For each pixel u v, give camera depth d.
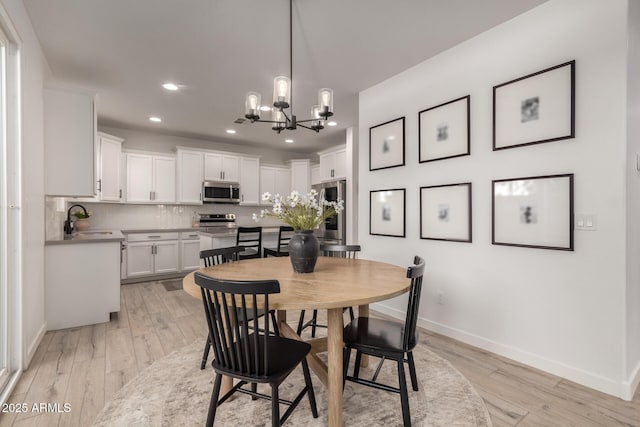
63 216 4.08
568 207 2.03
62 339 2.68
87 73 3.10
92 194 3.03
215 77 3.21
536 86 2.17
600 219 1.91
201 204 5.62
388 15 2.25
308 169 6.55
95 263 3.06
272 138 5.77
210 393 1.91
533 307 2.21
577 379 2.01
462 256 2.64
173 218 5.66
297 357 1.50
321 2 2.10
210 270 2.08
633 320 1.96
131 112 4.28
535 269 2.20
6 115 1.98
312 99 3.84
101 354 2.40
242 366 1.37
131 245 4.79
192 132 5.33
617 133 1.85
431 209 2.87
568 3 2.04
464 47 2.62
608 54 1.88
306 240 1.99
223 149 6.17
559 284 2.09
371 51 2.75
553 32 2.10
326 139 5.84
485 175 2.48
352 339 1.69
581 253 1.99
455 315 2.70
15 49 2.03
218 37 2.51
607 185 1.89
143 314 3.34
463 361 2.30
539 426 1.62
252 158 6.21
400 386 1.57
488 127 2.46
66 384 1.99
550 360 2.13
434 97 2.85
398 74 3.18
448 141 2.73
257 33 2.46
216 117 4.49
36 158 2.48
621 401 1.82
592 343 1.95
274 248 4.73
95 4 2.11
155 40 2.55
